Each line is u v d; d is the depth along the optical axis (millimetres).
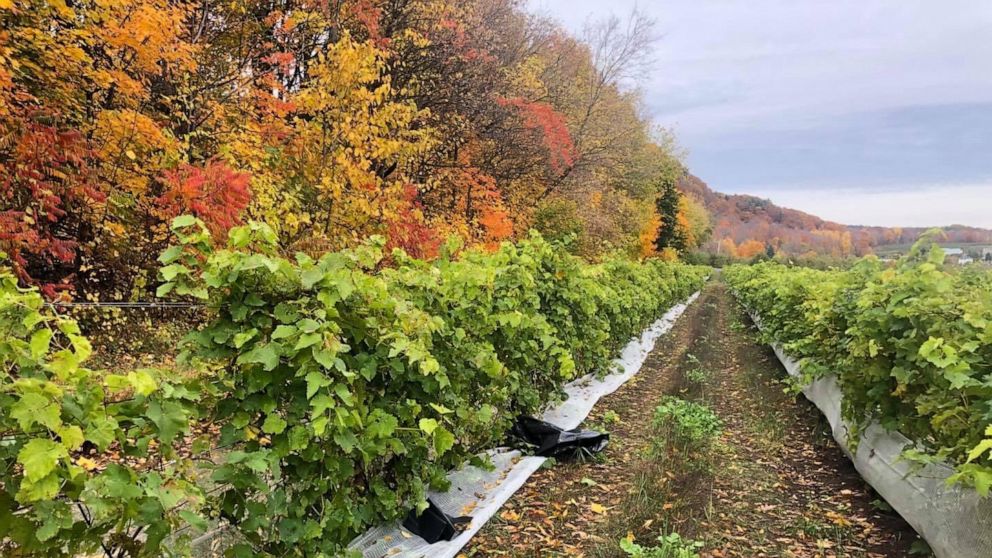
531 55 17234
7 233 4785
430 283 3643
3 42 5219
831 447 5117
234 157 7445
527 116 15719
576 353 6848
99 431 1521
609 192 27047
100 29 6004
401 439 3051
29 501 1387
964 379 2799
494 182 14969
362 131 7934
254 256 2236
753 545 3289
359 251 2928
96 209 6254
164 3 6387
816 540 3393
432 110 13406
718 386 8047
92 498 1487
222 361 2303
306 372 2273
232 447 2455
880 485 3895
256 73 9375
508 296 4633
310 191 7910
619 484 4172
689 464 4414
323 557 2406
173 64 7172
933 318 3496
